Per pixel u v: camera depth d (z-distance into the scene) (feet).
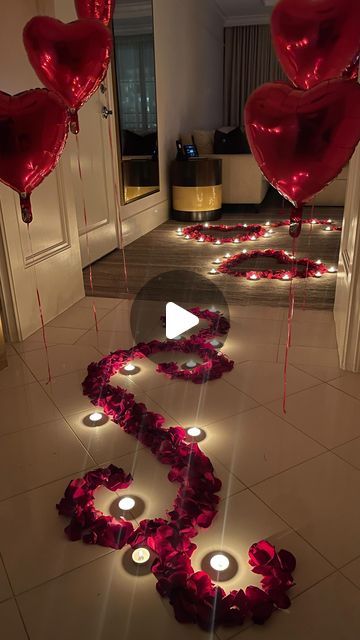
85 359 7.72
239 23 29.17
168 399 6.50
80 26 6.17
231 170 19.94
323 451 5.40
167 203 19.53
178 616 3.55
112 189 14.25
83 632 3.50
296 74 5.47
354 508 4.59
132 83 15.12
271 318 9.27
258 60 30.04
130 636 3.47
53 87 6.54
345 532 4.32
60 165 9.29
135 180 16.05
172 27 18.70
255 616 3.53
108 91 13.44
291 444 5.53
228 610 3.53
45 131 5.66
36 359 7.75
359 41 5.02
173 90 19.43
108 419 6.09
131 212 15.85
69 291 9.98
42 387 6.89
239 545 4.21
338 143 4.66
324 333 8.54
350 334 7.01
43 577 3.94
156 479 5.02
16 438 5.75
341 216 19.19
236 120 31.24
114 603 3.71
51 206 9.18
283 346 8.04
